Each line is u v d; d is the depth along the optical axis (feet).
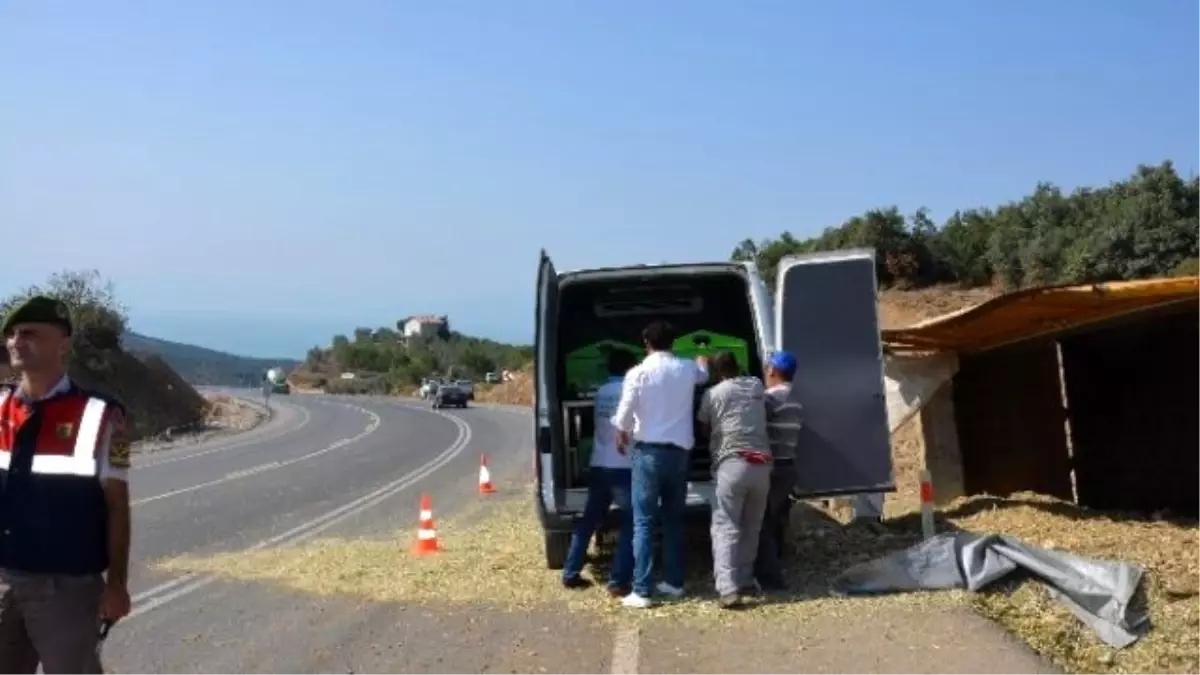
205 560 35.83
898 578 26.35
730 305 33.81
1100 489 37.99
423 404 215.72
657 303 33.83
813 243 167.02
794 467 27.45
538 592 28.19
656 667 21.06
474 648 23.07
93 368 126.72
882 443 28.48
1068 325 35.96
